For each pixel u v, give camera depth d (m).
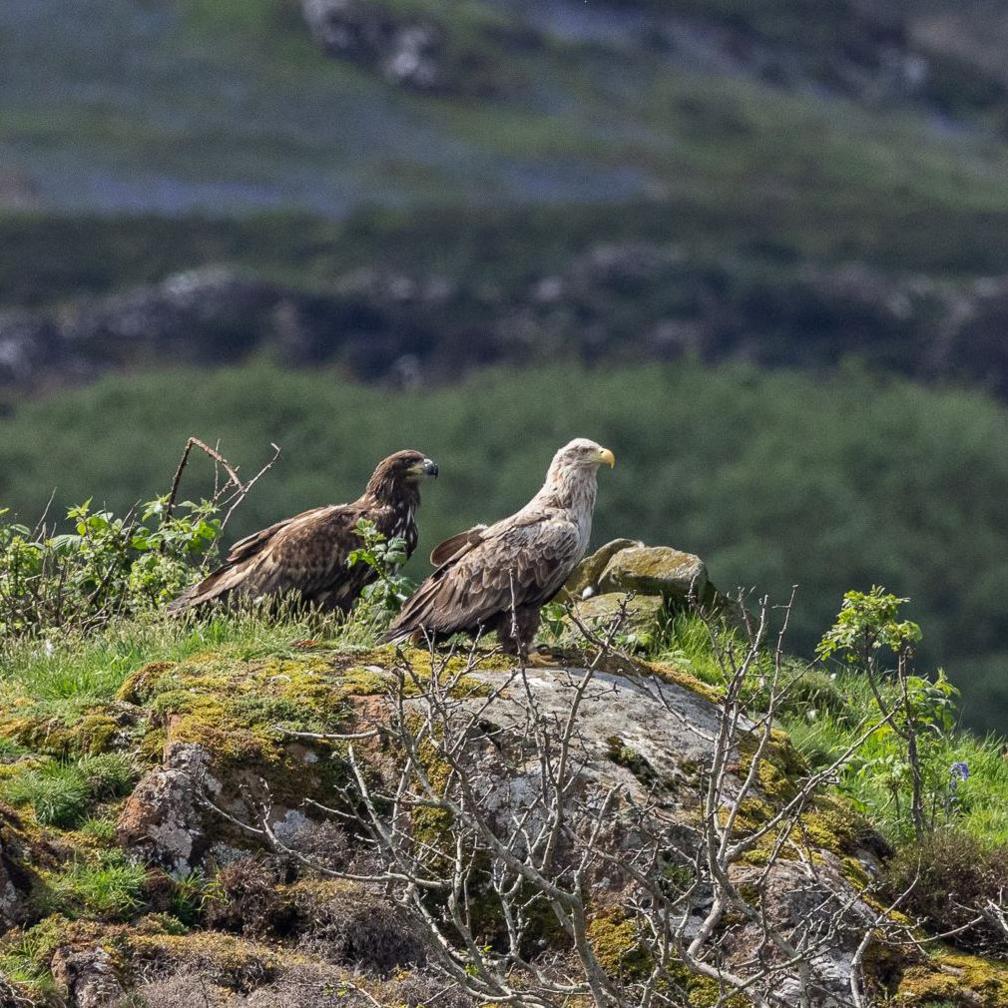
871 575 62.78
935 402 79.38
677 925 7.51
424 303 96.50
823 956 7.76
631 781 8.22
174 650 9.52
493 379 86.75
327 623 10.35
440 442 73.56
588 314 98.38
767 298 100.00
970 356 97.81
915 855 8.70
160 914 7.65
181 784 7.98
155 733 8.41
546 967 7.66
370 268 102.75
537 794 7.79
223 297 94.00
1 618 11.23
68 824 8.02
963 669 57.03
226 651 9.18
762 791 8.62
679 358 96.50
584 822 7.97
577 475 10.07
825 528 65.25
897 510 69.00
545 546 9.75
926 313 99.88
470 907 7.90
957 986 7.95
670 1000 6.82
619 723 8.59
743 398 78.88
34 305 94.62
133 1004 7.05
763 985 7.19
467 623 9.71
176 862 7.88
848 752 7.25
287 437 72.38
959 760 11.34
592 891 7.90
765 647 11.89
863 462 72.25
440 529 66.19
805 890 7.91
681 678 9.56
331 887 7.79
